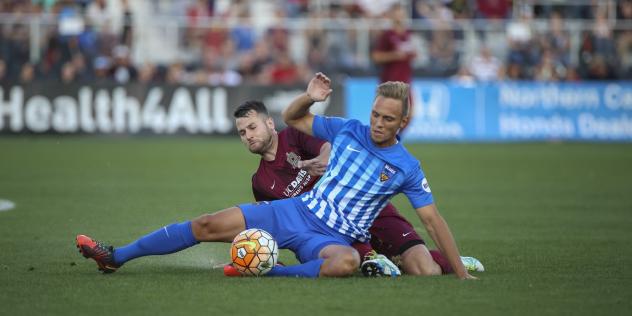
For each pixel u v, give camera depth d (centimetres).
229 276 2375
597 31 8838
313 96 2377
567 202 4362
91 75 8044
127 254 2386
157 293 2145
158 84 7831
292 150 2555
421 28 8756
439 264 2438
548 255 2844
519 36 8725
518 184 5138
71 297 2106
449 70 8556
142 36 8338
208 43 8394
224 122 7931
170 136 7862
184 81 8025
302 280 2295
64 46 8069
